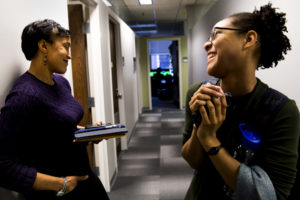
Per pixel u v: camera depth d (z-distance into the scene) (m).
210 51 0.59
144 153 3.46
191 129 0.72
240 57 0.56
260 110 0.55
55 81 1.05
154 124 5.24
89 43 2.24
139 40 6.93
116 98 3.52
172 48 8.09
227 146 0.59
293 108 0.52
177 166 2.97
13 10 0.95
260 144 0.54
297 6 1.08
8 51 0.91
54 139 0.93
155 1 4.89
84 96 2.17
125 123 3.67
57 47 0.96
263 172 0.51
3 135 0.76
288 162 0.50
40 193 0.92
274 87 1.38
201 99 0.52
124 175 2.77
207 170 0.65
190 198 0.71
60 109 0.95
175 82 7.64
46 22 0.94
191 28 5.46
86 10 2.21
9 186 0.78
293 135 0.51
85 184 1.10
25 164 0.84
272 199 0.48
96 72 2.27
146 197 2.28
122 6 5.23
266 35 0.55
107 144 2.43
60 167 0.96
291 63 1.16
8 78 0.91
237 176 0.52
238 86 0.58
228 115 0.59
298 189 0.56
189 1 4.99
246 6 1.71
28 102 0.83
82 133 0.92
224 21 0.58
